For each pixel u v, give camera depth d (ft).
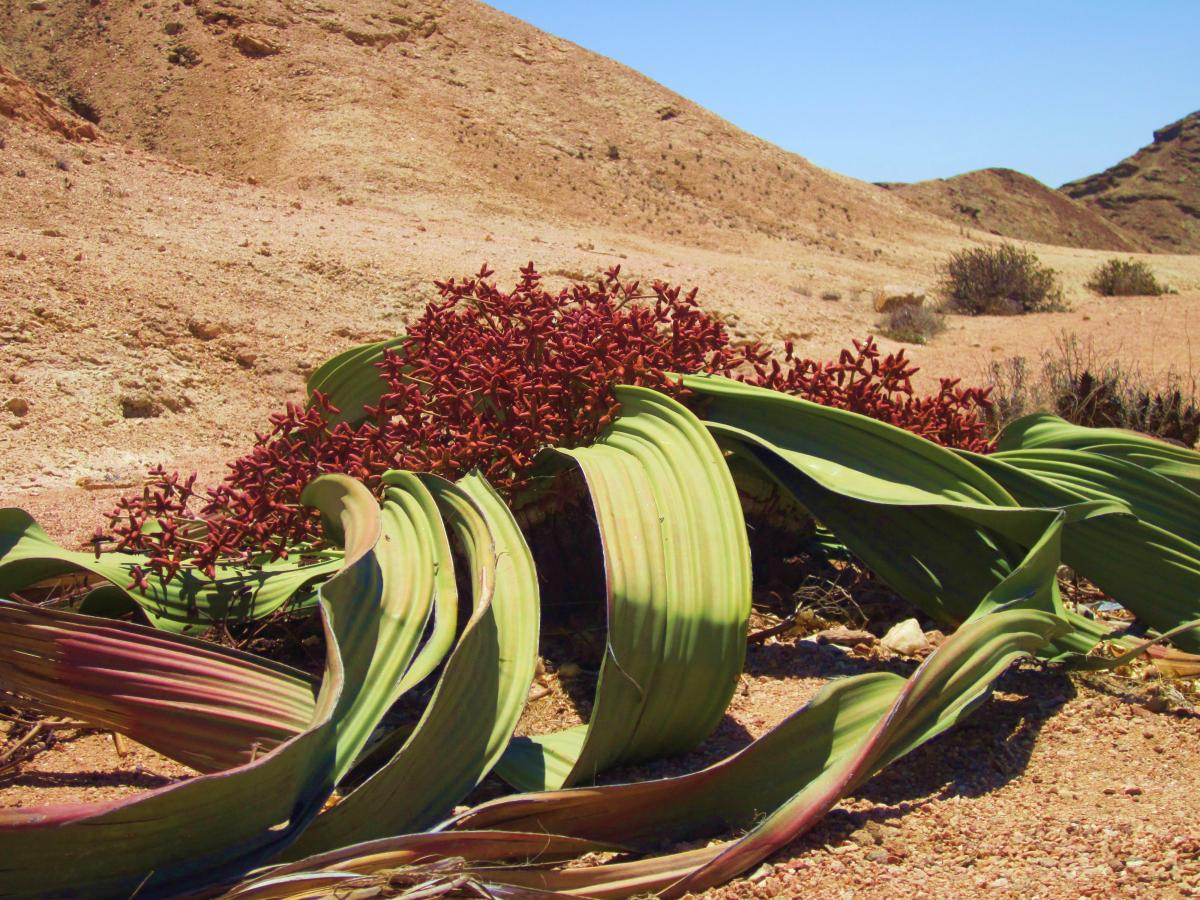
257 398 31.09
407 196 91.45
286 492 12.98
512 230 80.59
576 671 12.39
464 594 13.08
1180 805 9.24
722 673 10.09
